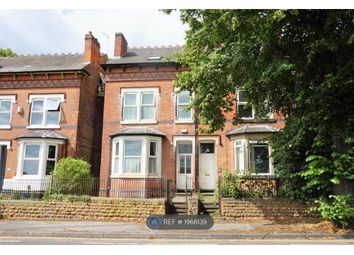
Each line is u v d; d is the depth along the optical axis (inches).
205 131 506.6
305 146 446.9
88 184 569.6
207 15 418.9
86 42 833.5
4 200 522.0
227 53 435.2
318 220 453.1
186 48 518.6
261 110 493.0
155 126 718.5
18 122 756.0
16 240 356.2
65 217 507.2
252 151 653.3
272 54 399.9
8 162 735.7
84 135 770.8
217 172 674.8
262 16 348.8
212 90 459.8
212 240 350.9
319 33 375.2
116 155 694.5
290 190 477.4
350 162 367.2
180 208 527.8
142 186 652.7
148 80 741.3
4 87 777.6
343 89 371.9
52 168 706.8
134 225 444.5
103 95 860.0
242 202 482.6
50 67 776.3
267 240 347.9
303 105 432.1
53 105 754.2
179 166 706.2
